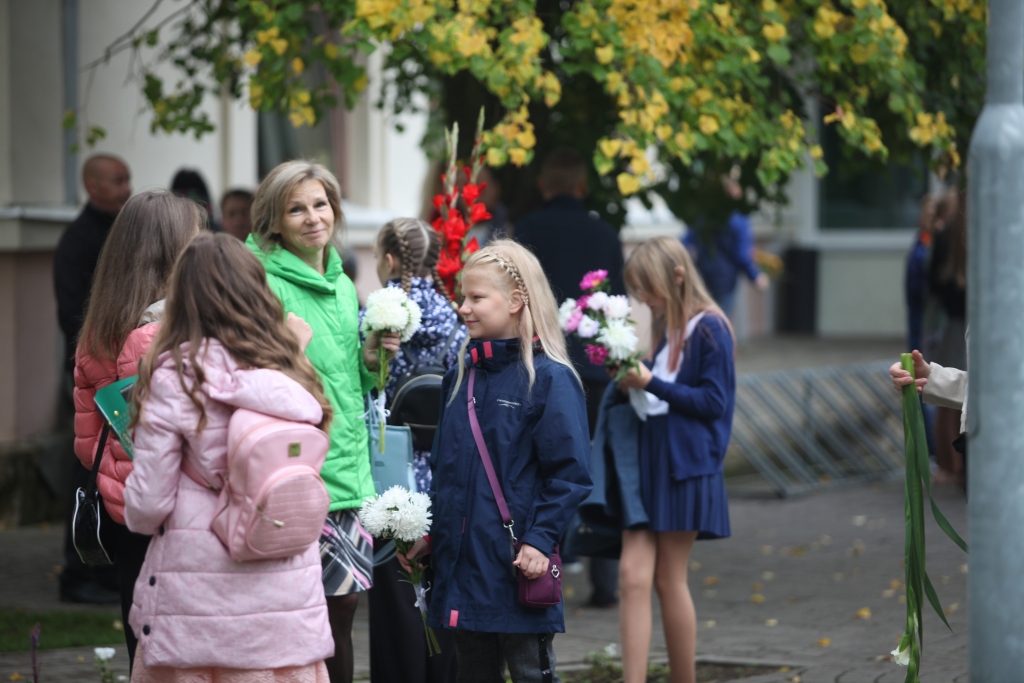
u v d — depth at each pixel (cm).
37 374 1240
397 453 620
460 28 754
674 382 688
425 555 570
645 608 681
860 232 2677
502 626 515
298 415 456
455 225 673
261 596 454
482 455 527
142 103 1379
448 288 675
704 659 787
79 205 1312
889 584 1013
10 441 1202
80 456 548
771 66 948
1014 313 389
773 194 1135
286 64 833
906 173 2645
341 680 591
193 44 1187
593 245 934
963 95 984
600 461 696
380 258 686
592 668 773
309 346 575
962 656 786
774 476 1432
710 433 684
